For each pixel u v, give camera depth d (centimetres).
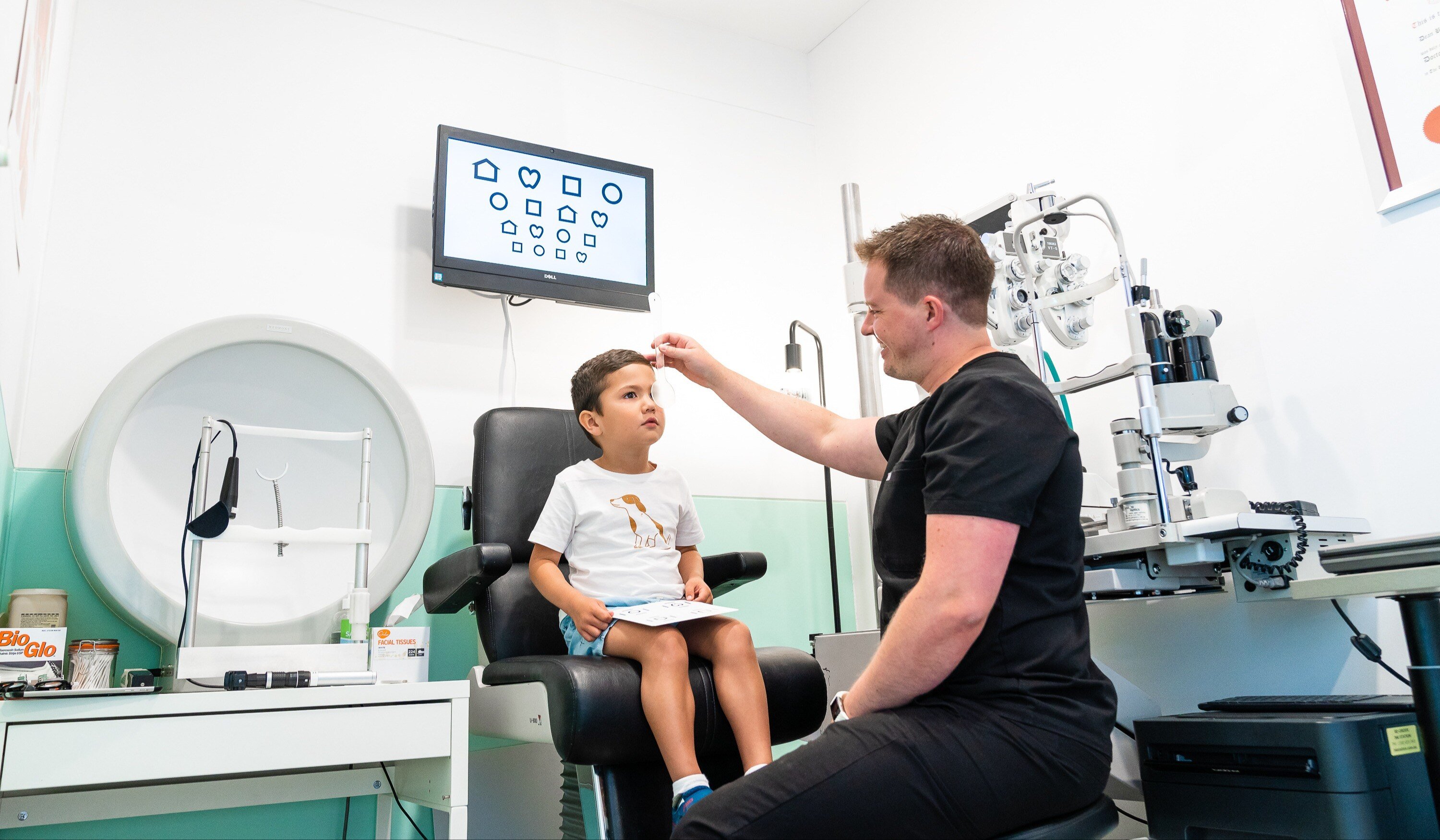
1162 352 180
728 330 306
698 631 162
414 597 197
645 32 317
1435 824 126
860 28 333
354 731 154
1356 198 194
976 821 104
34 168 179
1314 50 203
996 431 112
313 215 247
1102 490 225
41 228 202
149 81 233
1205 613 213
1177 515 171
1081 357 245
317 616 205
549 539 180
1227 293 215
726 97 329
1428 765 117
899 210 310
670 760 140
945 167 294
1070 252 252
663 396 284
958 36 294
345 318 245
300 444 219
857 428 168
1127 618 230
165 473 205
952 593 107
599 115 300
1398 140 188
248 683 153
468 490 243
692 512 196
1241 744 132
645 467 195
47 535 199
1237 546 166
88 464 191
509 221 256
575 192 269
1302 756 125
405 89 268
